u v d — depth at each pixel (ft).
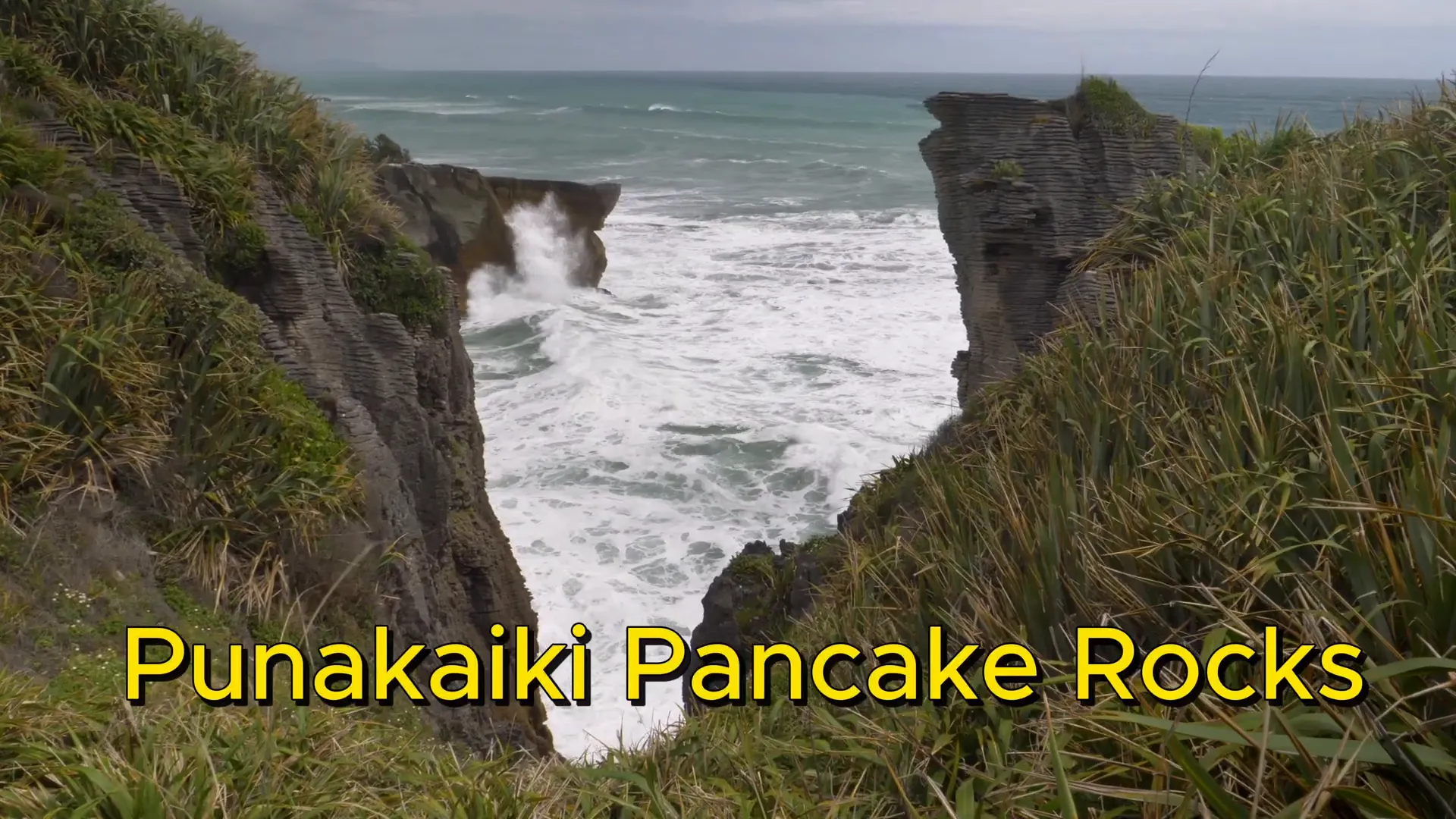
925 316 77.51
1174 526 11.78
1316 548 11.00
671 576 41.57
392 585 23.66
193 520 20.31
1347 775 8.04
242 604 20.03
